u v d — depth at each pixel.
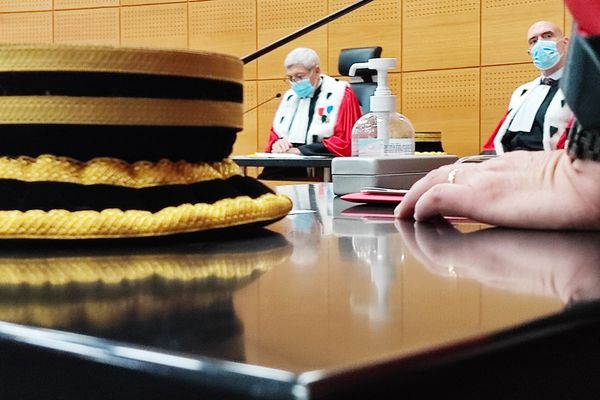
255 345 0.29
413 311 0.35
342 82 6.22
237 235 0.72
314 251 0.60
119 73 0.63
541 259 0.52
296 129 6.25
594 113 0.66
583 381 0.34
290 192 1.67
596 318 0.35
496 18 6.50
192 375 0.27
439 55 6.73
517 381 0.31
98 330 0.32
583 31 0.59
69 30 8.03
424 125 6.83
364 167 1.45
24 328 0.32
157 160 0.66
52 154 0.63
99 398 0.29
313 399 0.24
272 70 7.38
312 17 7.21
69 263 0.53
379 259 0.54
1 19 8.21
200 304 0.38
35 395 0.31
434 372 0.27
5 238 0.59
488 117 6.58
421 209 0.83
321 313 0.35
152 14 7.76
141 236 0.61
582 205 0.72
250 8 7.43
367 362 0.26
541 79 5.37
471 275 0.46
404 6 6.84
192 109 0.67
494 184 0.78
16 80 0.62
